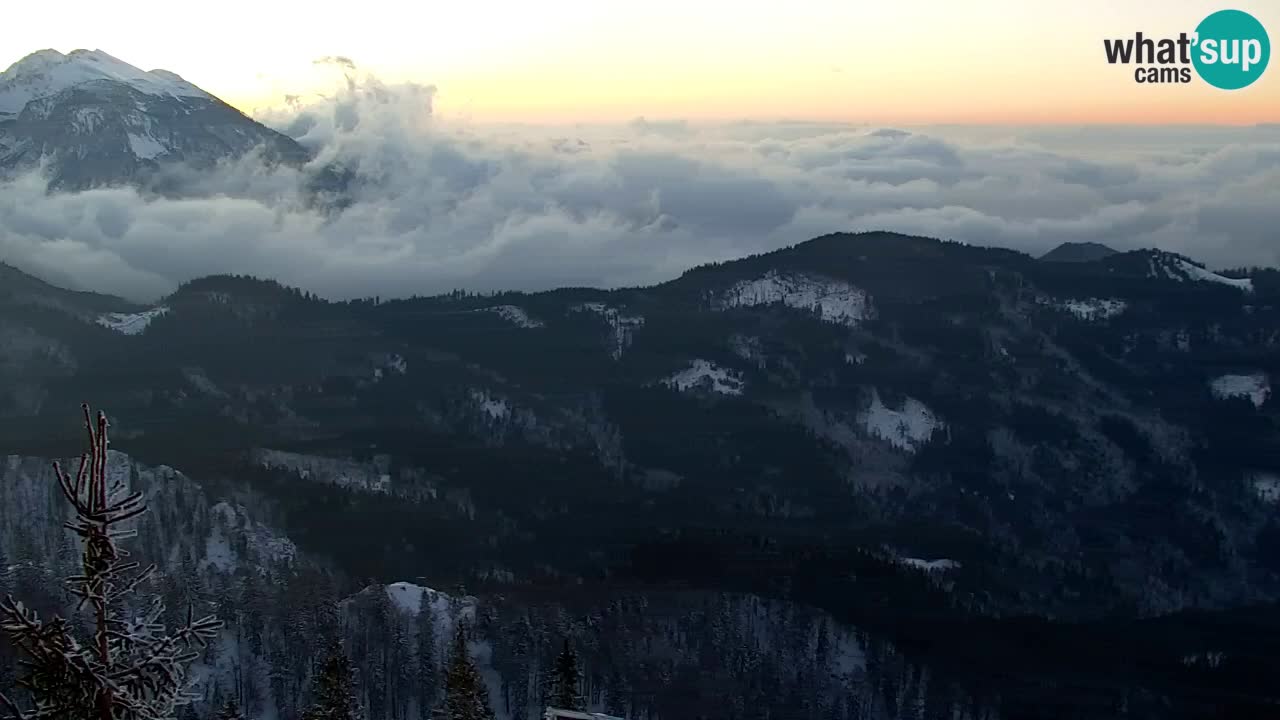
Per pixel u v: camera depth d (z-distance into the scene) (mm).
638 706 158875
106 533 36156
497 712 158250
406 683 160875
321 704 113812
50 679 35281
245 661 161875
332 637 156875
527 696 159875
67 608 146500
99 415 36531
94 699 35281
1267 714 156750
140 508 37094
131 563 37062
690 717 157250
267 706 156750
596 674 164500
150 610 38719
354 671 151375
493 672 165750
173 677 37062
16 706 35281
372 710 157250
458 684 109688
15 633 35500
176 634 37750
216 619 38938
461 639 120562
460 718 107375
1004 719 158125
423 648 162125
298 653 160750
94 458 36281
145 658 36562
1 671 75312
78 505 35938
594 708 158000
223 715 136625
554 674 131875
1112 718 155375
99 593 35938
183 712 134250
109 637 36625
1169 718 156125
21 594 155000
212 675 156125
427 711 158625
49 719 35281
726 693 163500
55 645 35250
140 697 36500
